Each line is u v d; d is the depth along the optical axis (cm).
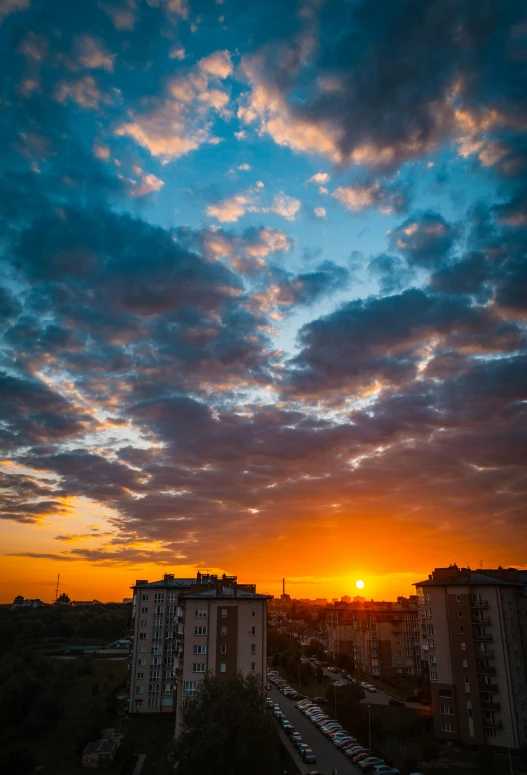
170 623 11081
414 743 9156
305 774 7456
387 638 16838
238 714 5866
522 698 8925
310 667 16425
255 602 8269
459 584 9512
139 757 8081
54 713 10644
